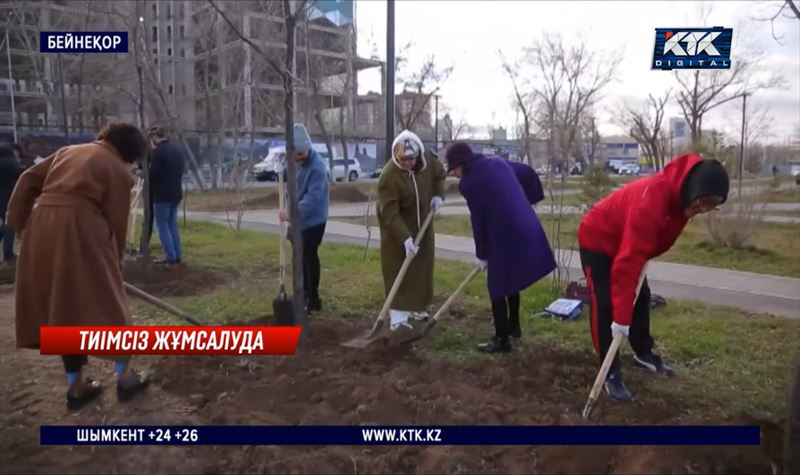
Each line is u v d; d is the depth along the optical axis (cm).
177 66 2886
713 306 646
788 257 993
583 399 396
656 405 379
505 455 324
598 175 700
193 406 386
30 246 361
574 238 937
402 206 525
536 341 516
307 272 596
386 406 371
